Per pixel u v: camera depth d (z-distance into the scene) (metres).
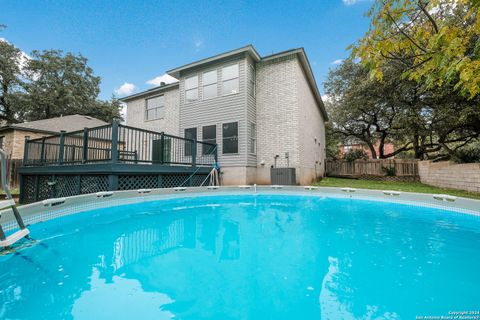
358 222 3.91
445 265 2.16
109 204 4.71
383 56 2.43
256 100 9.62
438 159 10.76
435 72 2.33
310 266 2.16
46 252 2.50
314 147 12.21
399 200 5.64
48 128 12.25
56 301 1.57
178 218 4.23
